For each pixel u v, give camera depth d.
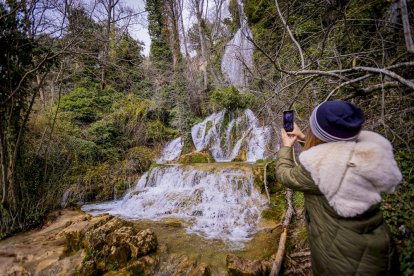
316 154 1.22
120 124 11.59
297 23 4.86
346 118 1.20
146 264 3.56
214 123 12.49
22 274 3.39
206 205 6.21
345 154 1.16
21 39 5.05
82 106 11.31
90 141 9.45
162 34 17.48
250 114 11.48
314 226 1.31
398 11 3.63
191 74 15.25
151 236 3.95
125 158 10.23
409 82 2.17
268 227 4.91
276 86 4.25
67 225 5.09
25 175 5.90
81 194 7.71
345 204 1.13
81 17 6.38
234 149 11.21
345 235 1.17
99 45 7.26
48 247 4.08
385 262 1.16
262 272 3.19
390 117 3.08
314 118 1.32
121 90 13.62
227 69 15.12
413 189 2.67
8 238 4.75
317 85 4.17
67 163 7.97
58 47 5.98
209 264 3.59
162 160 11.34
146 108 12.42
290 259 3.27
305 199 1.42
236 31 14.91
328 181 1.16
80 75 11.93
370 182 1.12
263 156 9.53
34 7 5.15
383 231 1.20
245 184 6.52
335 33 4.25
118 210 6.86
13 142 5.19
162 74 14.73
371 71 2.61
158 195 7.20
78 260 3.51
